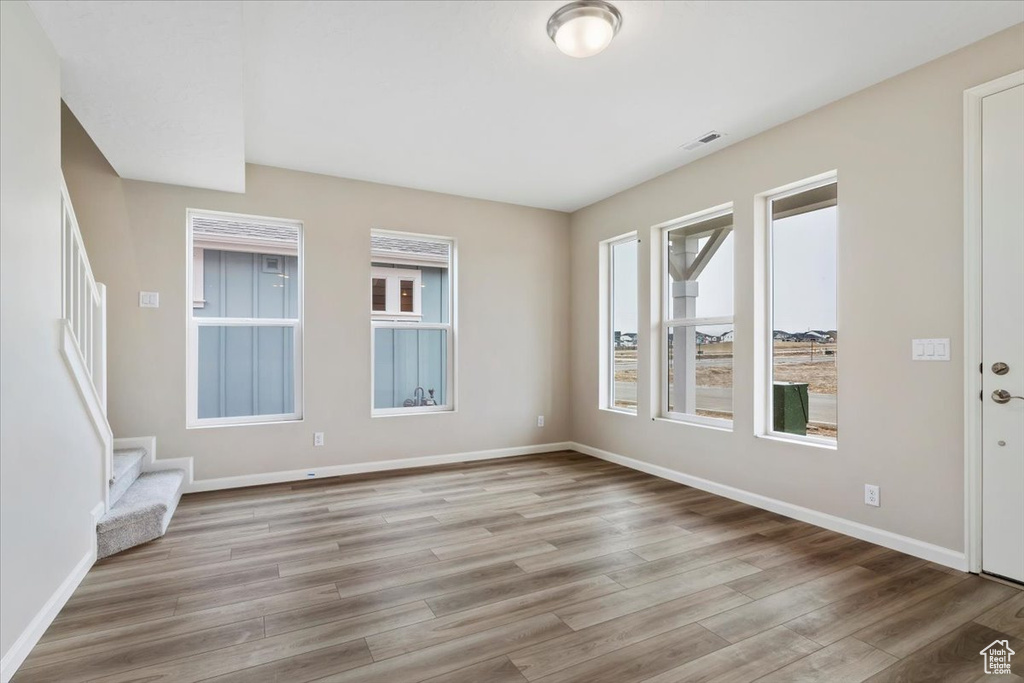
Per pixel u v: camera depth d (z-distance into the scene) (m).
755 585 2.32
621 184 4.53
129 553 2.67
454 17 2.21
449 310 4.96
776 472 3.33
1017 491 2.28
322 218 4.28
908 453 2.65
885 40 2.39
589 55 2.30
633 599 2.20
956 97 2.48
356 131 3.41
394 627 1.98
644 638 1.90
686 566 2.52
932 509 2.56
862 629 1.96
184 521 3.18
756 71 2.67
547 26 2.26
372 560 2.60
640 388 4.50
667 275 4.39
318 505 3.50
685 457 4.04
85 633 1.92
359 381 4.41
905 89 2.68
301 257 4.24
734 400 3.62
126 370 3.64
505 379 5.11
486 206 5.02
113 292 3.61
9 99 1.73
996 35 2.34
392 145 3.65
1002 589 2.26
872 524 2.81
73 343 2.28
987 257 2.37
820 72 2.68
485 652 1.81
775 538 2.89
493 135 3.48
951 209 2.49
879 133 2.78
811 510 3.12
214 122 2.76
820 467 3.07
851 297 2.91
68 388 2.20
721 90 2.87
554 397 5.37
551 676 1.68
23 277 1.81
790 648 1.83
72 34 2.00
